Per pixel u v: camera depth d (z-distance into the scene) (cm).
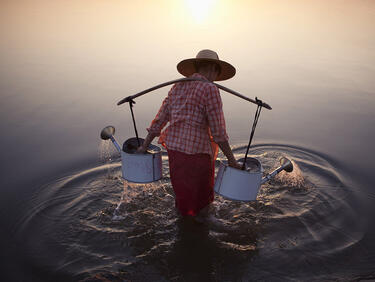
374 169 360
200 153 246
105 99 537
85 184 326
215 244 248
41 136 422
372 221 278
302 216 283
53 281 214
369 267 228
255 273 222
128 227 266
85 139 417
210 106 234
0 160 367
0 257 235
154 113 493
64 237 255
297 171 355
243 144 412
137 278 217
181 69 269
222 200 303
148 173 255
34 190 316
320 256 238
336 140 423
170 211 286
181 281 215
